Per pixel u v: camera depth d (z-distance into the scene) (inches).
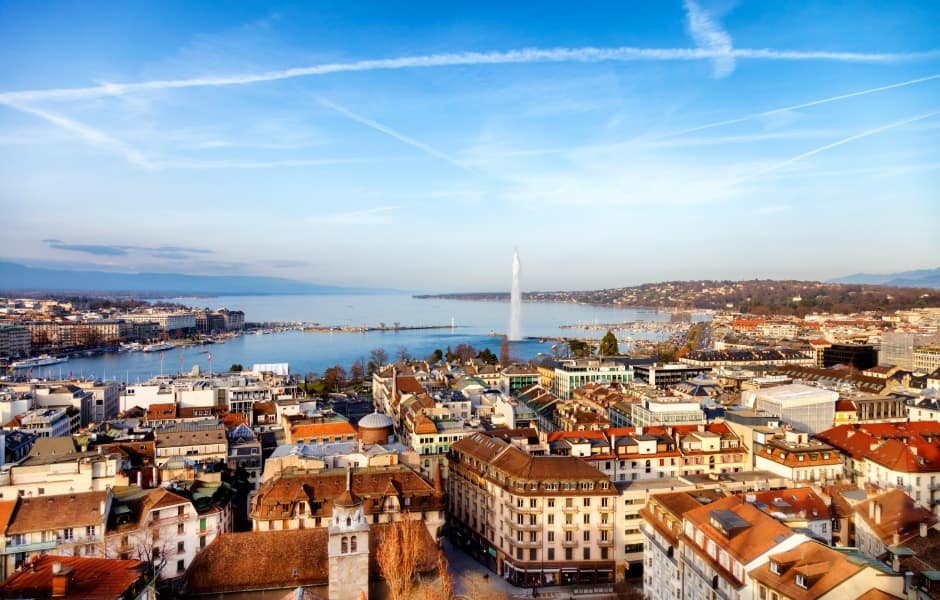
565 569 6432.1
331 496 6235.2
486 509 7047.2
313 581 4579.2
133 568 4109.3
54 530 5280.5
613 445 7834.6
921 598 3560.5
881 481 7086.6
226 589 4493.1
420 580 4672.7
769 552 4001.0
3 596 3575.3
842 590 3511.3
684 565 4877.0
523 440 7726.4
